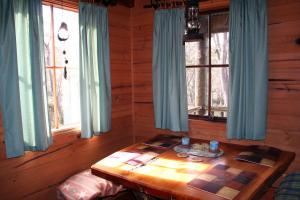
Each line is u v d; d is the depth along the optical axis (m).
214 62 2.95
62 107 2.84
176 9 2.94
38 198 2.41
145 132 3.52
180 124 3.07
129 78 3.51
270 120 2.62
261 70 2.50
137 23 3.43
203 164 1.93
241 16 2.56
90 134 2.74
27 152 2.29
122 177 1.73
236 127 2.69
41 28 2.25
